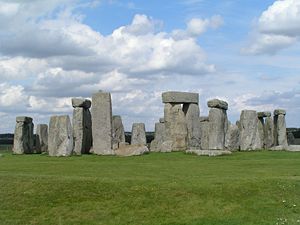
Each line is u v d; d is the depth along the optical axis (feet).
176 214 70.28
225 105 152.05
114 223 67.82
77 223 67.87
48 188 76.43
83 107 152.66
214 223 67.56
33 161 119.65
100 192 75.82
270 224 67.41
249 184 79.30
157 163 112.37
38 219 68.74
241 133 163.94
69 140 140.36
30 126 177.88
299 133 239.30
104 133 146.92
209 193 75.92
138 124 188.96
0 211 70.49
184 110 165.89
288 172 93.50
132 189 76.64
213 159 122.21
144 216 69.72
